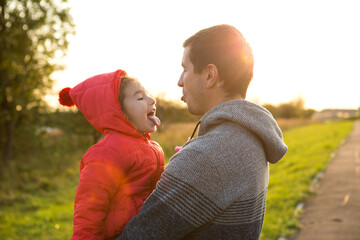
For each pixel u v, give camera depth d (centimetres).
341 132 2611
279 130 125
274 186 786
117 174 132
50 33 1337
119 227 130
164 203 103
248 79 125
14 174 1128
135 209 134
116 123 140
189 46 126
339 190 714
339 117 6906
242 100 117
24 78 1304
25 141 1501
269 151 118
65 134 1323
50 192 955
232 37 120
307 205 610
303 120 4528
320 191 714
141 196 139
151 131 155
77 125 709
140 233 104
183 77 131
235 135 109
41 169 1243
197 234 105
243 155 106
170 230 102
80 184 130
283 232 473
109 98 141
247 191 106
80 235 124
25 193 934
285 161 1202
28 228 634
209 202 101
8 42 1265
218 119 114
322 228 485
